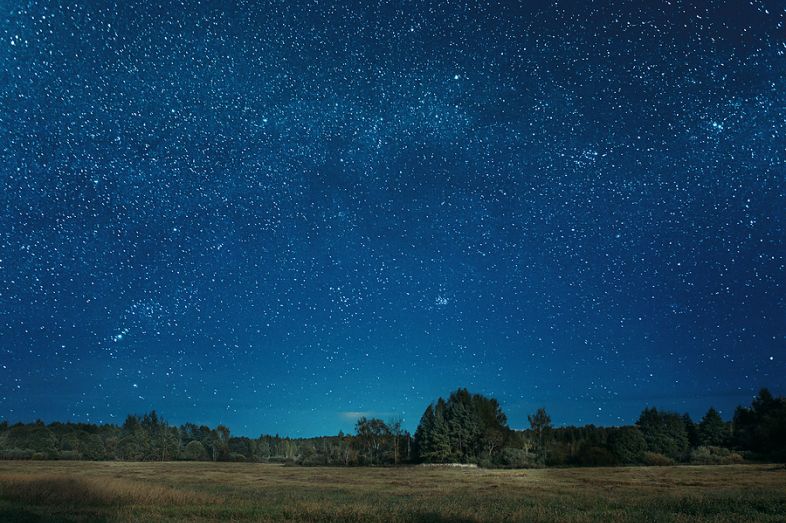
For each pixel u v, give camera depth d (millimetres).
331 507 21438
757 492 26016
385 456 90000
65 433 103500
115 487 25625
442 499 25531
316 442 108562
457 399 87250
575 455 72812
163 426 113188
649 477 41625
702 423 76188
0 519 17922
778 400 74375
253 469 71750
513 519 17984
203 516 19609
